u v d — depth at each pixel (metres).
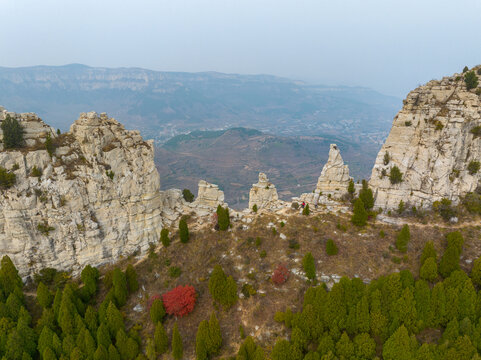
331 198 89.19
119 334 58.06
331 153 88.69
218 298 63.59
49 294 65.31
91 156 72.88
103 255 75.25
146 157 79.00
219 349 57.25
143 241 79.38
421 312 55.53
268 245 76.12
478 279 59.38
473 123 75.62
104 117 76.50
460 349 49.28
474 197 77.06
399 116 81.44
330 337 53.31
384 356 51.50
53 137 72.75
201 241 78.56
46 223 69.62
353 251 71.69
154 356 56.94
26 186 67.44
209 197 89.88
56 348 57.25
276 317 60.09
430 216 77.69
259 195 89.50
